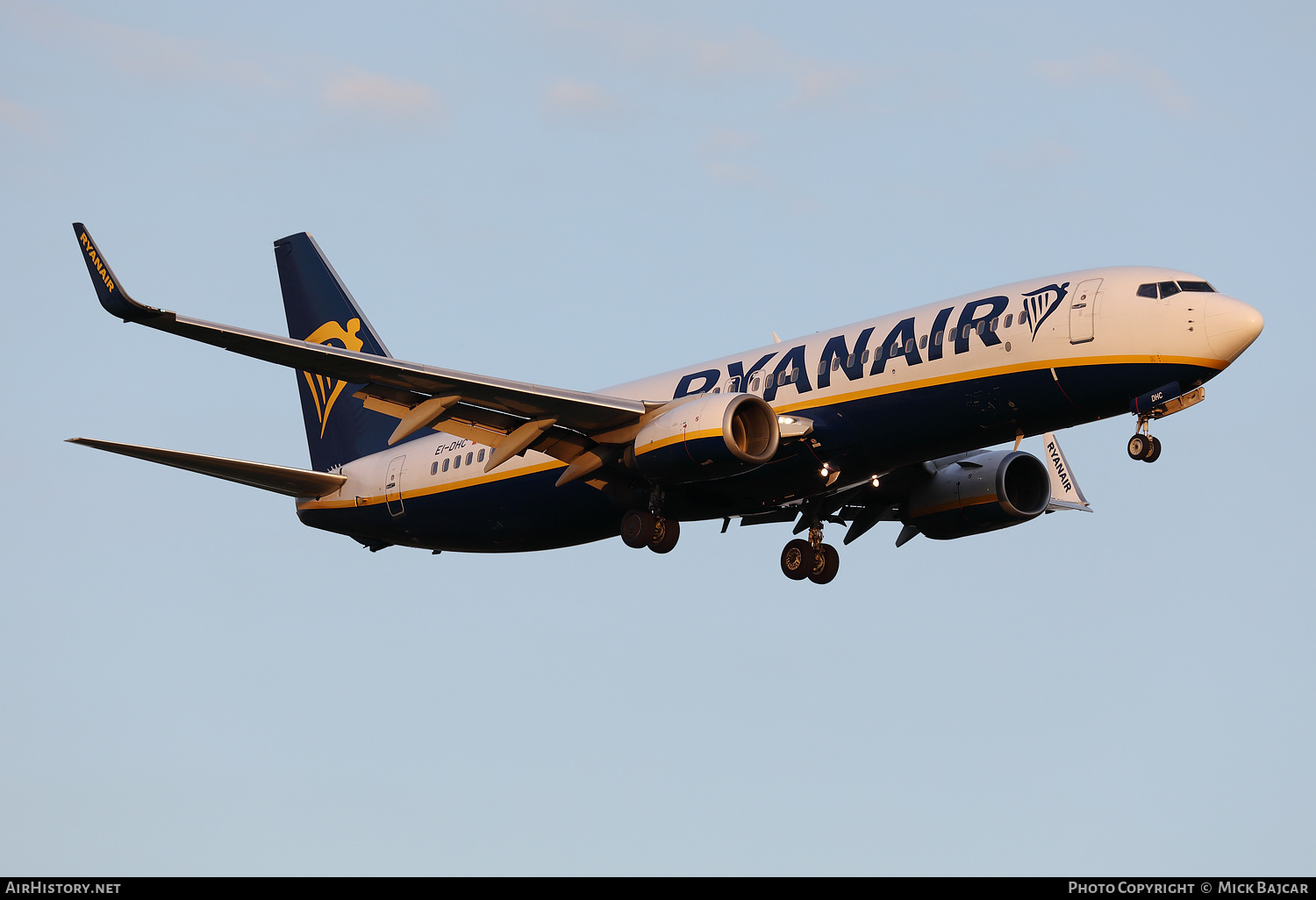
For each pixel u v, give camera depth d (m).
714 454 82.31
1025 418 81.69
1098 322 78.81
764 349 92.06
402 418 87.00
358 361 80.56
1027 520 99.88
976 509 98.50
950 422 82.75
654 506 89.50
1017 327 80.88
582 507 95.75
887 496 101.19
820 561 96.75
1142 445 79.50
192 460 98.94
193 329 74.38
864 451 85.50
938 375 82.50
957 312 83.50
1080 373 79.12
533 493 96.94
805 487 88.56
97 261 71.38
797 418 85.88
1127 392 78.88
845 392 85.25
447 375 82.94
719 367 92.62
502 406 86.88
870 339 85.88
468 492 100.38
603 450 90.31
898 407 83.56
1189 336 76.94
